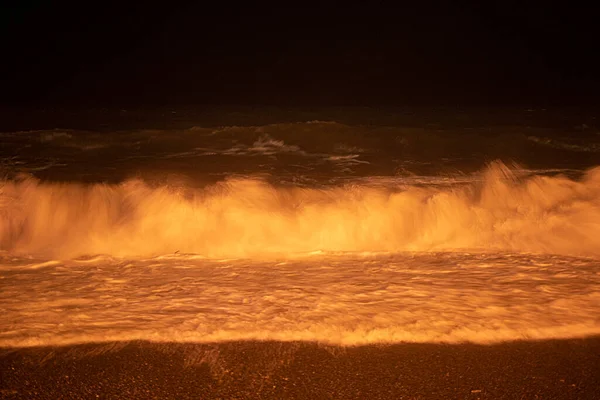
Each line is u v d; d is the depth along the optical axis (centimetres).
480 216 616
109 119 1642
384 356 325
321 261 516
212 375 305
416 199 637
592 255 527
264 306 397
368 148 1043
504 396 284
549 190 676
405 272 477
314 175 834
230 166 896
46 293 427
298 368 312
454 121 1631
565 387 292
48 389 291
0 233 595
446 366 314
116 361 320
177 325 365
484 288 432
